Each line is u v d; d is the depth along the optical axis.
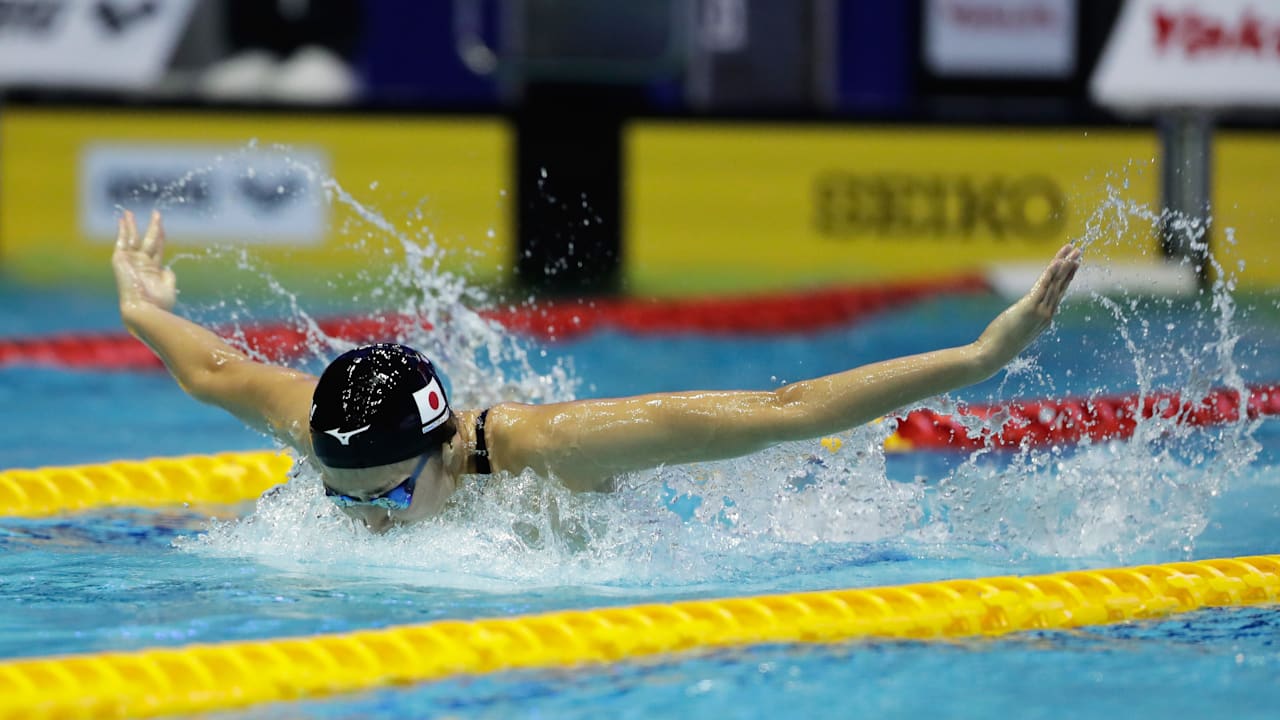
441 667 8.98
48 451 17.55
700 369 23.70
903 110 31.42
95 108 29.70
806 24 34.09
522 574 11.36
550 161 30.19
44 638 9.39
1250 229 31.45
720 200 30.86
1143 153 31.92
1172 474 15.08
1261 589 11.37
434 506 11.16
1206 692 8.73
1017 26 32.38
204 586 10.86
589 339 26.58
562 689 8.66
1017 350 10.27
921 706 8.41
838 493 13.46
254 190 29.47
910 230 31.59
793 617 10.11
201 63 32.16
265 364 12.66
